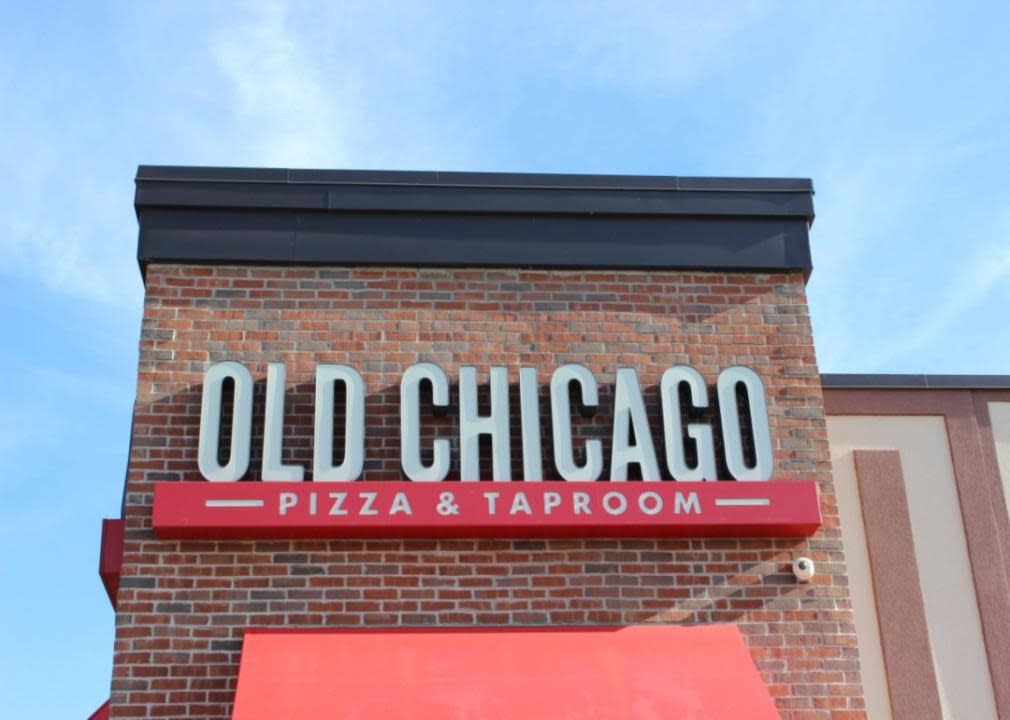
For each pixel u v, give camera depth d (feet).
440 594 36.86
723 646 36.19
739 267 41.47
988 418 43.96
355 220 40.91
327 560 36.94
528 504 37.04
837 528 38.65
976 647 40.98
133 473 37.40
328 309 39.99
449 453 37.83
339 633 35.70
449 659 35.04
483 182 41.50
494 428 38.14
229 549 36.78
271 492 36.58
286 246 40.37
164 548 36.65
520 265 40.98
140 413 38.11
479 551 37.40
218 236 40.27
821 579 38.01
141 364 38.73
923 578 41.73
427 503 36.81
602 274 41.24
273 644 35.12
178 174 40.68
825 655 37.27
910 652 40.73
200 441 37.19
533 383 38.81
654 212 41.60
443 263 40.68
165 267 40.04
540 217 41.50
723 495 37.70
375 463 38.29
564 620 36.91
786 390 40.27
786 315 41.24
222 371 38.06
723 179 42.27
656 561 37.78
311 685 33.86
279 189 40.88
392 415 38.88
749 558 38.09
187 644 35.78
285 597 36.45
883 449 43.24
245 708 33.01
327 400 38.11
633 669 35.17
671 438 38.65
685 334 40.73
